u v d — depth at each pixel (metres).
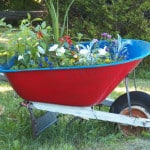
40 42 4.39
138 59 4.32
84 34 8.69
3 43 4.55
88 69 4.01
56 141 4.48
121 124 4.73
